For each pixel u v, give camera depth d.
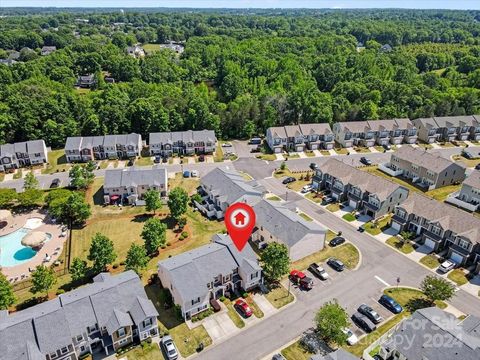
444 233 72.81
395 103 150.38
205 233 79.88
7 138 126.62
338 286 65.00
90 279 66.56
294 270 68.19
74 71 199.12
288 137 121.00
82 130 129.75
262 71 189.50
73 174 96.94
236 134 135.12
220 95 172.88
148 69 187.75
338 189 92.38
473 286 65.00
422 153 102.94
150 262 70.62
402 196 86.94
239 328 56.72
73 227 82.75
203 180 94.50
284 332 56.00
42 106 130.62
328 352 52.66
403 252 73.69
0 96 143.75
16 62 199.75
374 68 188.50
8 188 96.88
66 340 49.66
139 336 53.78
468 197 90.12
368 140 124.81
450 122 130.50
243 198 82.88
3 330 48.41
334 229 81.00
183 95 151.00
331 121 136.00
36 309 53.78
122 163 114.44
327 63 194.50
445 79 177.75
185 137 119.75
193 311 58.31
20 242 78.19
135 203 91.38
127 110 132.12
